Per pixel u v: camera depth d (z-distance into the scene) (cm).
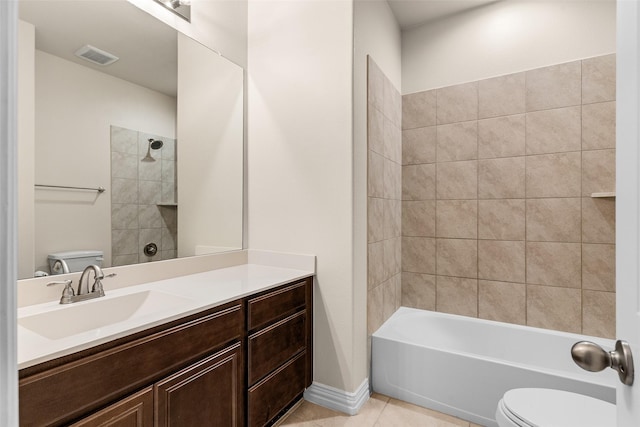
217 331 135
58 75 137
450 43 255
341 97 188
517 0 233
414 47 268
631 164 55
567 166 217
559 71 219
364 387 199
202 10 196
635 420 52
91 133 148
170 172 180
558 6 220
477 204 245
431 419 182
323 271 194
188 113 188
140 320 110
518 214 232
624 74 57
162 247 176
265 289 159
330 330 191
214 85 203
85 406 94
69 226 140
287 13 208
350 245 185
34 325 112
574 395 135
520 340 225
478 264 246
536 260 227
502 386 172
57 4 137
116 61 157
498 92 238
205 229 197
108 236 154
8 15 35
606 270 208
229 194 212
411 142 268
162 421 114
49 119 135
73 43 142
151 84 171
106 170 153
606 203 207
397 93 262
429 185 262
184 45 186
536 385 165
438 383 189
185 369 123
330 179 191
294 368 181
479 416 177
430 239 262
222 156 208
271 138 213
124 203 160
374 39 218
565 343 211
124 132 160
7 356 35
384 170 234
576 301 216
